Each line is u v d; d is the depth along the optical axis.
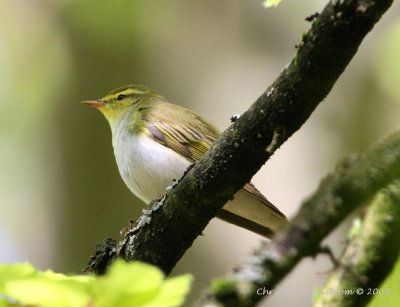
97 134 13.50
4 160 14.68
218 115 13.38
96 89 13.62
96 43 13.55
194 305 3.40
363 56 13.78
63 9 13.93
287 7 13.84
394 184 3.83
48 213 13.89
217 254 12.40
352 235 4.06
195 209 6.11
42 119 14.32
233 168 5.69
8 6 15.38
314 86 5.04
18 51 14.80
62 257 13.16
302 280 11.54
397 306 4.18
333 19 4.71
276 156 12.68
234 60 13.87
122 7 12.92
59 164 13.68
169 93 13.62
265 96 5.31
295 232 3.43
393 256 3.88
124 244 6.61
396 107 13.48
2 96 14.70
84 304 3.27
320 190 3.52
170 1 13.62
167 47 13.88
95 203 13.16
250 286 3.35
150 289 3.26
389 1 4.56
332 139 13.20
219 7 14.18
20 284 3.33
